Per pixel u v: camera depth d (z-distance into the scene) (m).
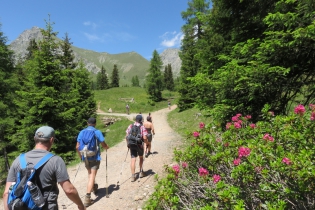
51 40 12.95
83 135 5.20
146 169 7.36
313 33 3.54
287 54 4.31
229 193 2.21
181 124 18.27
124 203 5.01
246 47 4.72
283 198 2.28
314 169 1.99
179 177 3.24
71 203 5.70
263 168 2.46
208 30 7.22
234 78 4.61
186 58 27.75
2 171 12.45
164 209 2.89
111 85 88.56
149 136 9.11
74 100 13.65
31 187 2.19
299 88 4.75
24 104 12.09
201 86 5.75
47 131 2.58
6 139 15.25
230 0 5.73
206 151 3.44
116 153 11.34
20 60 25.89
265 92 4.64
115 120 28.86
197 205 2.80
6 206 2.23
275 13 4.30
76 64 24.28
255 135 3.67
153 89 48.19
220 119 5.16
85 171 8.99
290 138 2.81
